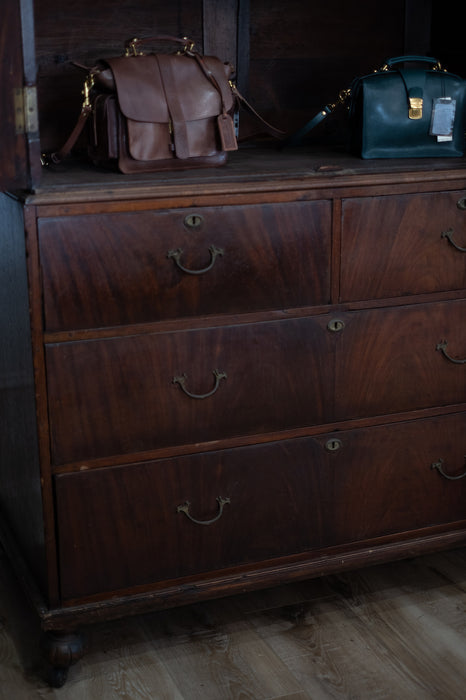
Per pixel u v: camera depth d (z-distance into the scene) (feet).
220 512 6.34
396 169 6.29
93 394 5.84
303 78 7.91
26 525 6.70
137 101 6.10
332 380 6.45
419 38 8.20
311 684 6.26
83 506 6.01
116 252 5.65
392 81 6.84
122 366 5.86
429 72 6.91
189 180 5.82
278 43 7.72
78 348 5.72
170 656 6.59
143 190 5.62
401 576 7.59
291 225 6.03
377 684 6.25
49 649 6.19
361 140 6.92
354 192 6.12
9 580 7.57
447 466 7.02
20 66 5.30
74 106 7.19
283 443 6.44
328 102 8.06
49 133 7.16
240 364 6.16
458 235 6.51
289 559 6.74
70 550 6.07
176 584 6.46
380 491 6.86
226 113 6.36
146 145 6.15
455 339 6.73
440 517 7.14
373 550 6.95
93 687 6.27
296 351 6.28
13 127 5.42
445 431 6.93
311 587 7.47
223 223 5.86
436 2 8.13
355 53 8.03
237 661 6.53
